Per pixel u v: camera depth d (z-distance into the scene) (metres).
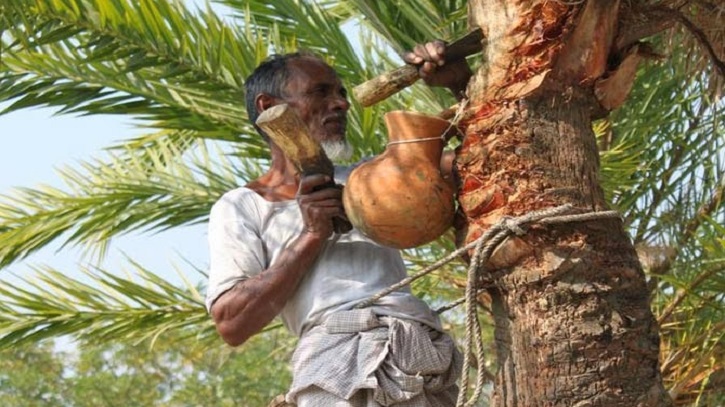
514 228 4.27
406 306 4.65
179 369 17.08
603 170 8.27
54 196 9.18
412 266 8.59
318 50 8.66
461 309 11.39
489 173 4.41
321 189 4.63
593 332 4.25
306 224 4.61
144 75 8.44
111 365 17.33
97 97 8.50
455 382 4.71
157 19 8.04
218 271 4.69
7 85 8.36
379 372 4.49
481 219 4.40
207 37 8.18
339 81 5.04
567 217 4.29
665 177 8.55
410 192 4.41
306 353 4.59
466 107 4.51
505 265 4.35
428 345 4.59
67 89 8.45
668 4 4.96
